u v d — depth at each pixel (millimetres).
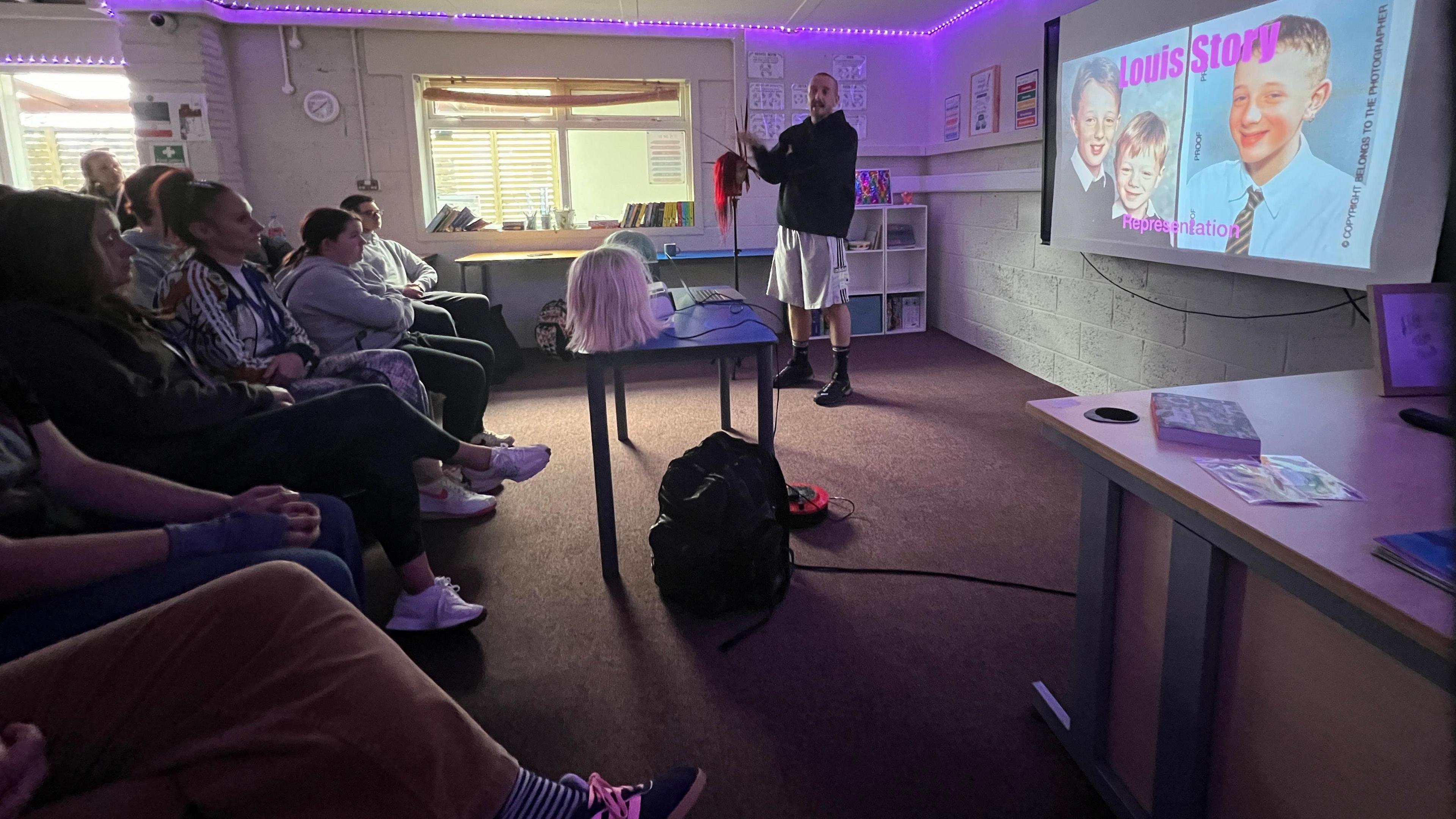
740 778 1483
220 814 935
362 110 5270
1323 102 2451
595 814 1090
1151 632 1281
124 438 1589
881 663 1816
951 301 5648
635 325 2092
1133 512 1300
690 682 1767
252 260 3705
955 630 1937
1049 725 1580
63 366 1468
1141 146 3309
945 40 5652
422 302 4109
